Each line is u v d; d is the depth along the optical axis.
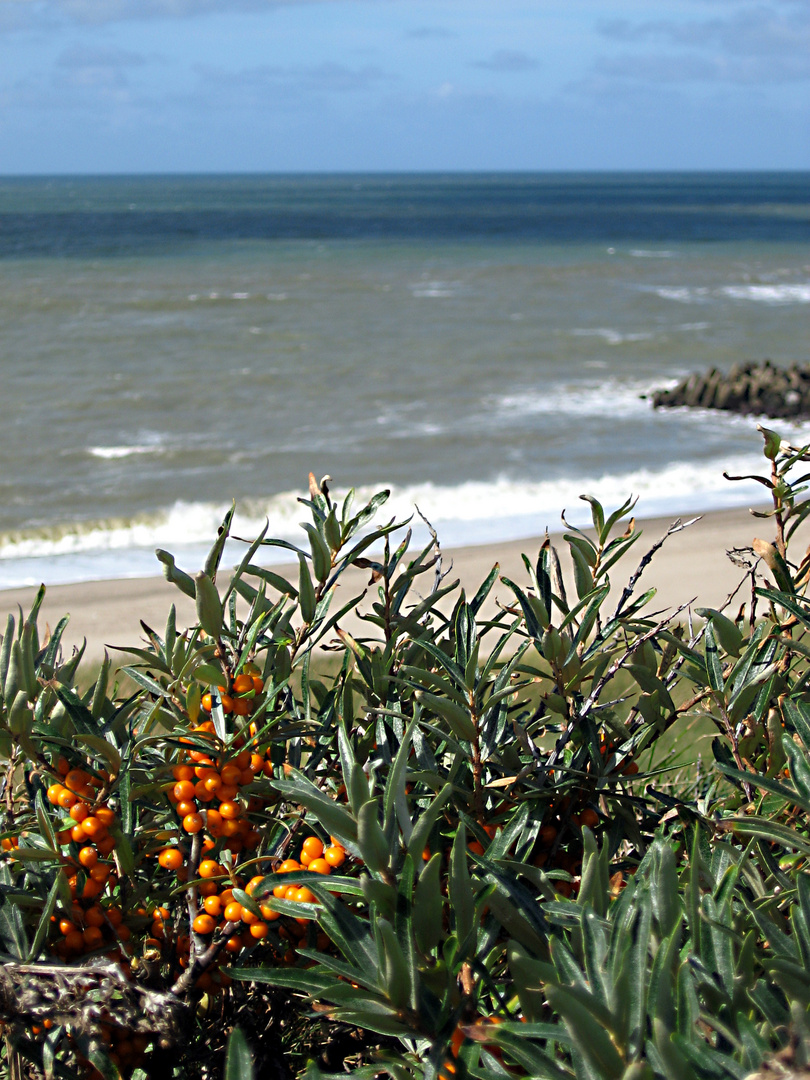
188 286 48.06
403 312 40.66
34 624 1.54
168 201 157.88
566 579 9.48
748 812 1.62
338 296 45.38
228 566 11.44
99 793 1.49
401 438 20.27
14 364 28.62
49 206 136.50
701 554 11.15
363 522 1.72
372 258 64.94
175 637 1.64
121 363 29.06
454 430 21.05
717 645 1.72
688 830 1.62
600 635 1.63
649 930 1.09
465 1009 1.15
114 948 1.45
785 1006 1.16
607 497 15.52
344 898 1.39
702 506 14.60
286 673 1.70
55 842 1.44
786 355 31.69
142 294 44.50
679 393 24.09
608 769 1.64
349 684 1.77
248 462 18.52
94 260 61.62
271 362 29.36
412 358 30.28
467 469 17.73
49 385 25.75
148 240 79.19
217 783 1.46
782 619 1.82
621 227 100.56
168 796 1.62
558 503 15.20
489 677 1.71
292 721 1.62
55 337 33.44
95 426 21.66
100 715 1.62
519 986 1.14
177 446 19.67
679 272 58.38
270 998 1.48
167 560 1.58
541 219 112.88
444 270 57.59
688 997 1.04
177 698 1.60
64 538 13.64
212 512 15.05
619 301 45.28
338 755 1.66
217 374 27.52
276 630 1.72
